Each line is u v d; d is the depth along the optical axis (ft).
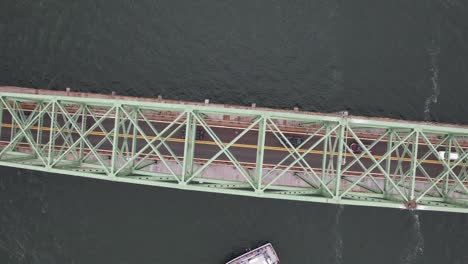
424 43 120.67
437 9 121.39
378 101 118.83
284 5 121.39
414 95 119.14
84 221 120.98
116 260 120.57
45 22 119.44
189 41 120.47
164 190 120.47
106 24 120.26
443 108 118.62
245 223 119.85
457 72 119.65
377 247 119.75
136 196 120.57
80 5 120.26
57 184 121.39
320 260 119.44
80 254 120.98
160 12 121.19
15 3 119.85
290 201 119.96
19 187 121.49
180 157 115.24
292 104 118.93
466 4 121.29
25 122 95.35
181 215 120.16
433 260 120.06
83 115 94.27
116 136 80.43
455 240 119.75
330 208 119.44
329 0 121.39
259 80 119.34
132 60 119.65
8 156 95.25
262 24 120.98
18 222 121.39
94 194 120.98
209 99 119.14
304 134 116.06
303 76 119.34
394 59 120.26
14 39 118.83
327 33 120.78
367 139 115.85
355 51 120.47
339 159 78.07
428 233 119.75
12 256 121.90
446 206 80.43
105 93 118.52
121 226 120.78
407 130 95.76
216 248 119.34
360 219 119.55
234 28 120.98
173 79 119.44
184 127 115.55
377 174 115.24
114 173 80.38
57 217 121.39
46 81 118.32
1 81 117.70
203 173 116.16
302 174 115.75
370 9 121.90
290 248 119.44
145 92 119.24
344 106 118.62
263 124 77.05
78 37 119.44
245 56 119.96
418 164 96.89
